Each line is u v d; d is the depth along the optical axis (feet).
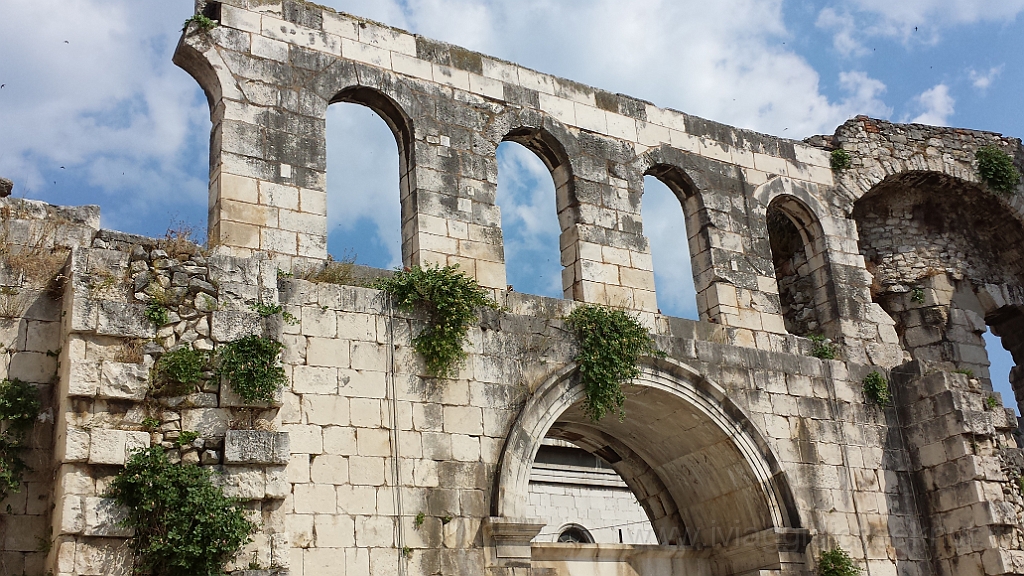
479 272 73.97
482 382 68.03
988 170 103.19
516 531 64.39
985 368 98.48
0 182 59.31
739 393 79.05
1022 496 82.07
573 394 71.61
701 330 81.20
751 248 87.66
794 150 95.30
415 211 73.41
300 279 64.64
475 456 65.82
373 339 65.00
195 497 50.67
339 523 59.57
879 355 89.81
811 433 81.05
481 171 77.30
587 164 82.33
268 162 69.00
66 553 48.44
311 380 61.98
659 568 79.66
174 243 57.47
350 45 75.56
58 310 57.16
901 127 102.42
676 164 87.04
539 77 83.51
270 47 72.18
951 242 104.22
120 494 50.24
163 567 49.67
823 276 92.48
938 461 82.94
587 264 78.64
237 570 50.88
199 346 54.95
